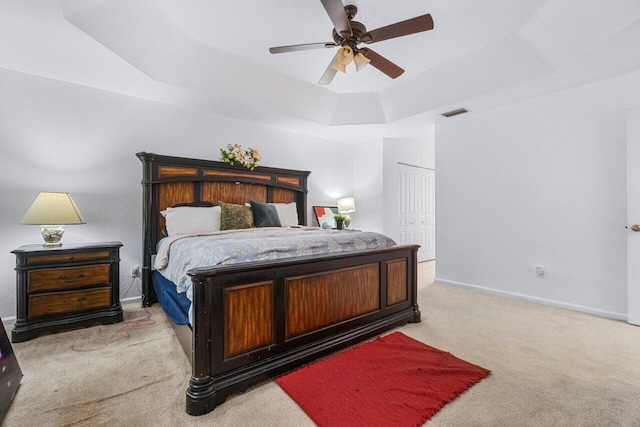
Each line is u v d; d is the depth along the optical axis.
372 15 2.38
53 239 2.66
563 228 3.11
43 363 1.93
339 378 1.73
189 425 1.37
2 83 2.68
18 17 2.07
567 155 3.08
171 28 2.54
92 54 2.51
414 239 5.80
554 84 2.96
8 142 2.70
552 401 1.53
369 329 2.28
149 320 2.72
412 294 2.69
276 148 4.51
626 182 2.71
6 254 2.67
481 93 3.19
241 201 4.02
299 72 3.36
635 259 2.59
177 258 2.27
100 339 2.30
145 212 3.17
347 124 4.32
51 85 2.88
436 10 2.32
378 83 3.61
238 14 2.39
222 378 1.54
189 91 3.18
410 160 5.69
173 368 1.87
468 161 3.91
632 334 2.39
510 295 3.49
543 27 2.42
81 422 1.38
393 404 1.50
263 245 1.91
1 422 1.38
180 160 3.42
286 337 1.82
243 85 3.32
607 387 1.65
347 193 5.52
